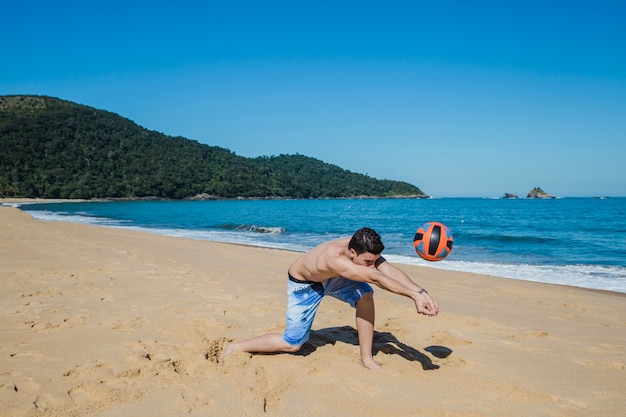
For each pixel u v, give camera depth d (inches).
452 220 1556.3
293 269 152.3
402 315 228.7
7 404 112.3
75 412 110.3
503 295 303.7
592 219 1589.6
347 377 138.3
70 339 168.9
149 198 4985.2
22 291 251.6
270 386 129.6
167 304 230.1
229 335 179.9
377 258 146.5
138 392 121.9
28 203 3654.0
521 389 133.0
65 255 398.6
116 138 5925.2
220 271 355.9
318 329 198.1
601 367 154.2
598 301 286.5
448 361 157.6
